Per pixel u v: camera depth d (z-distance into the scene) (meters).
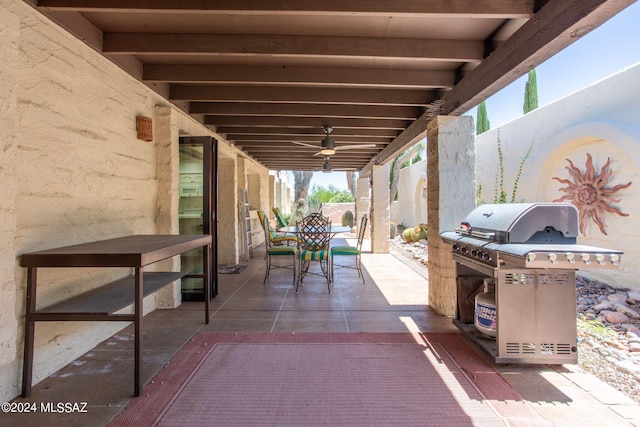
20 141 1.89
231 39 2.53
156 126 3.45
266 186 9.83
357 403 1.82
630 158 4.00
